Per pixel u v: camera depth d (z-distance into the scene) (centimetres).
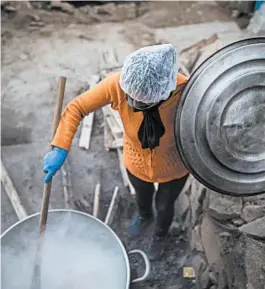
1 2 431
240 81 204
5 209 317
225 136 210
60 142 226
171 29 428
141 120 221
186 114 210
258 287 227
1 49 409
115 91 218
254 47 204
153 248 296
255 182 221
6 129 357
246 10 431
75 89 383
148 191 276
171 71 204
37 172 336
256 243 242
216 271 262
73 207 317
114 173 337
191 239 294
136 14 442
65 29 428
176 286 284
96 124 363
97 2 444
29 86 383
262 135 212
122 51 409
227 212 263
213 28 425
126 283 229
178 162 242
